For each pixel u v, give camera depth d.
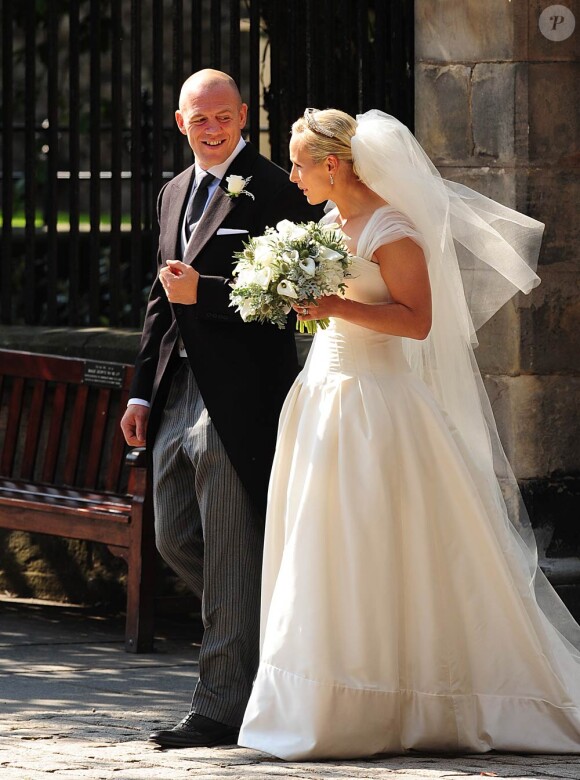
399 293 10.75
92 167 19.08
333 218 11.47
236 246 11.64
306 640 10.42
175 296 11.34
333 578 10.55
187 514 11.91
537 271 14.95
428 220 10.98
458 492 10.91
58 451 17.64
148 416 12.06
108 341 18.22
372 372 10.91
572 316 15.13
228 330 11.51
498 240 11.79
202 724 10.95
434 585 10.73
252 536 11.43
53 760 10.24
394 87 17.05
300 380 11.22
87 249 25.86
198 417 11.60
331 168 10.96
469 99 15.09
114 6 18.66
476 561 10.91
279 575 10.74
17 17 25.86
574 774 9.96
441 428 10.96
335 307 10.52
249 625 11.30
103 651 15.51
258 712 10.55
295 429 11.12
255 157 11.96
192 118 11.76
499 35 14.84
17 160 37.78
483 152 15.06
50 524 16.38
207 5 35.94
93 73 18.98
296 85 17.94
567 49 14.86
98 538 15.86
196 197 11.99
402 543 10.77
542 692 10.95
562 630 12.66
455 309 11.53
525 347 14.99
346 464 10.62
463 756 10.68
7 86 19.28
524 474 15.08
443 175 15.34
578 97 14.96
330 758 10.38
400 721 10.67
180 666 14.66
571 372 15.16
